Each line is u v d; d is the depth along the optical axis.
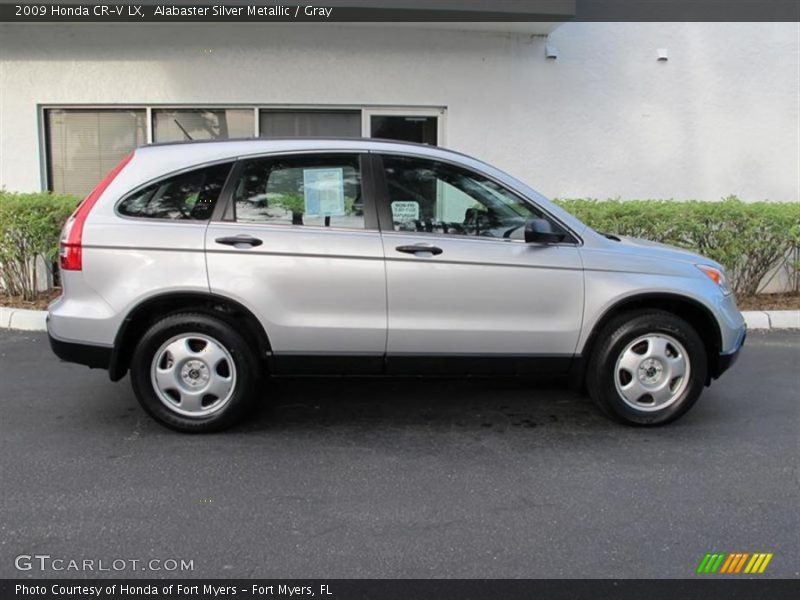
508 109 8.76
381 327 4.45
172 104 8.55
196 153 4.51
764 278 8.51
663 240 7.92
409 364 4.54
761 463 4.23
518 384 5.72
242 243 4.36
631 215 7.89
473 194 4.59
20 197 7.66
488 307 4.49
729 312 4.71
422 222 4.53
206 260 4.34
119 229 4.35
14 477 3.96
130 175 4.47
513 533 3.41
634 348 4.65
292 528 3.44
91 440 4.50
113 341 4.37
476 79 8.67
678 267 4.64
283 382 5.68
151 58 8.42
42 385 5.58
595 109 8.83
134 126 8.69
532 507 3.67
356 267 4.39
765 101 8.94
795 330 7.60
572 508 3.66
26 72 8.43
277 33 8.42
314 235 4.41
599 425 4.83
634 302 4.67
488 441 4.55
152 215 4.43
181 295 4.36
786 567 3.13
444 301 4.46
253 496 3.76
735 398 5.43
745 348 6.90
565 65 8.73
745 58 8.84
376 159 4.54
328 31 8.45
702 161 8.95
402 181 4.55
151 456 4.26
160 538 3.34
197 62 8.45
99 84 8.45
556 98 8.78
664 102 8.87
